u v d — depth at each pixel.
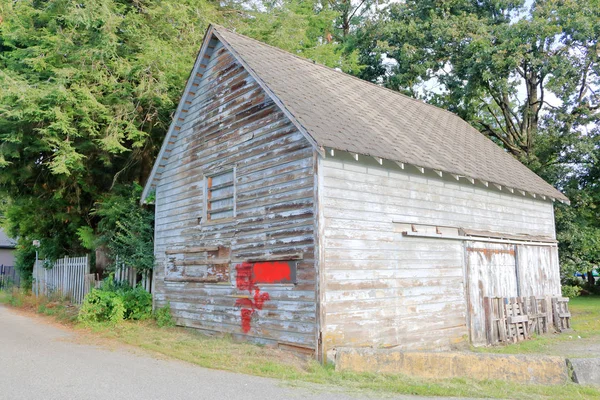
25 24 17.02
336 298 9.27
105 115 15.82
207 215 12.63
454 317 11.87
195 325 12.52
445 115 18.75
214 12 20.00
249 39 13.30
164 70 16.61
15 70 16.78
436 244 11.72
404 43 26.00
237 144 11.72
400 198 10.93
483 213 13.40
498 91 24.81
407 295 10.73
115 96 16.36
